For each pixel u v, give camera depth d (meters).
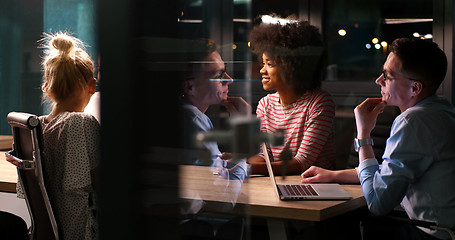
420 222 1.85
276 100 2.77
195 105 0.46
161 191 0.48
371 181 1.95
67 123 1.77
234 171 0.48
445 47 3.79
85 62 1.88
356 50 4.22
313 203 1.74
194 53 0.44
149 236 0.49
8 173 2.23
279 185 1.98
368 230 1.93
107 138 0.48
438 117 1.90
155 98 0.46
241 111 0.45
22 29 4.01
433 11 3.88
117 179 0.49
